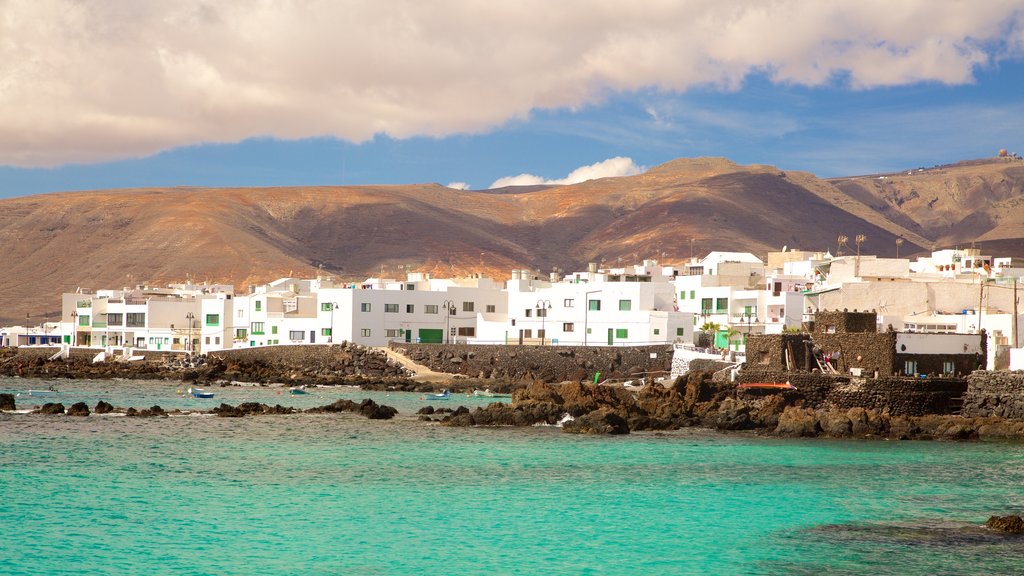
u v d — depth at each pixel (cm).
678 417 11325
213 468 8606
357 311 18700
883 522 6919
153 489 7750
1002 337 13575
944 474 8488
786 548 6309
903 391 11025
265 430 10881
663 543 6419
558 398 12244
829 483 8119
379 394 15612
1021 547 6312
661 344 16200
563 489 7862
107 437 10231
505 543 6400
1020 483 8131
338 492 7725
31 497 7425
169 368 19475
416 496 7612
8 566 5825
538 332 18138
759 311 17538
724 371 12356
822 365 11744
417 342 19025
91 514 6956
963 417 10719
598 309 17488
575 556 6150
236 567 5872
